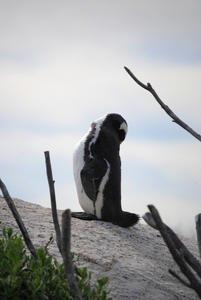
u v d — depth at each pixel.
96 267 16.92
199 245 11.11
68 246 9.46
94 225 22.03
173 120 11.95
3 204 22.50
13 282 11.04
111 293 15.39
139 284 16.39
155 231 23.47
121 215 23.41
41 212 22.30
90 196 23.77
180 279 10.06
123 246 19.66
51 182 11.73
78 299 9.56
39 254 11.78
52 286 11.63
